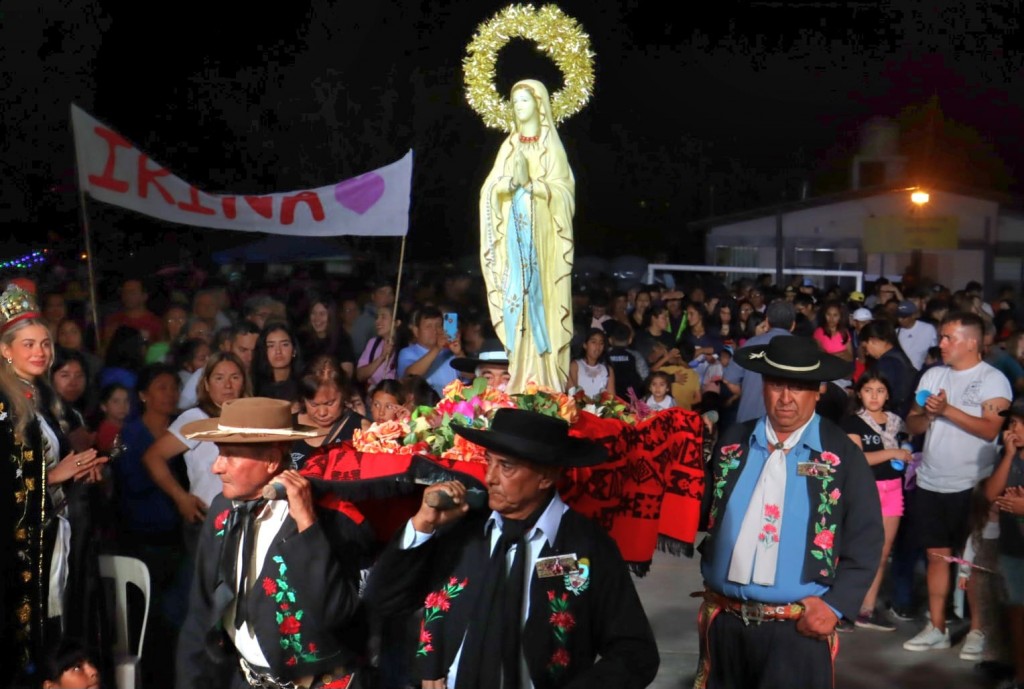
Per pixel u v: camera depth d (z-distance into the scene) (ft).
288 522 13.96
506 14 19.45
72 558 18.51
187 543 21.54
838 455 16.43
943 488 25.30
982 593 22.86
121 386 22.20
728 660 16.76
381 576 13.20
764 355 16.90
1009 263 73.31
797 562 16.16
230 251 59.06
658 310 43.80
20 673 17.06
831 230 76.07
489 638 12.62
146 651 20.62
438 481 14.65
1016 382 29.25
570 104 19.65
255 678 14.11
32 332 18.29
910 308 41.01
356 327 41.47
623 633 12.70
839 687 23.41
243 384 22.03
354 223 26.86
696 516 17.35
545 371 18.38
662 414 17.53
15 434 17.35
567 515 13.01
